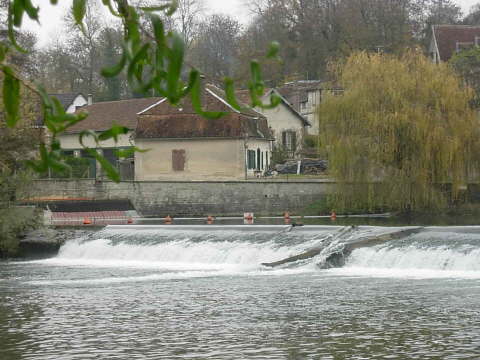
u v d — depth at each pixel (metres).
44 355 15.82
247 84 2.94
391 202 43.34
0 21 39.75
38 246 37.41
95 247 36.56
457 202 44.44
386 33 84.12
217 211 52.75
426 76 43.88
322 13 86.50
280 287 24.55
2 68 3.11
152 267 31.92
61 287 26.12
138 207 54.03
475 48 59.72
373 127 43.03
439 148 42.41
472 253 27.95
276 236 33.88
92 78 96.12
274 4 88.62
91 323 19.27
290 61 88.06
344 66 46.62
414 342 16.06
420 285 24.22
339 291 23.31
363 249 30.06
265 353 15.40
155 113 60.44
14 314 20.88
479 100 50.34
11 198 38.16
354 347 15.74
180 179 58.81
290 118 70.31
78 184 54.81
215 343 16.47
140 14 3.02
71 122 3.09
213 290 24.31
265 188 51.75
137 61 2.88
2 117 35.59
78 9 3.17
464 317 18.58
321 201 50.47
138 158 59.84
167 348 16.14
